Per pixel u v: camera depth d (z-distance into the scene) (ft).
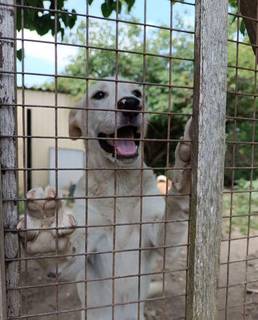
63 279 1.89
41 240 1.50
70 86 10.20
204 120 1.61
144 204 2.42
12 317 1.46
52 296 3.33
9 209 1.47
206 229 1.66
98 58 10.82
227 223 5.69
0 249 1.37
